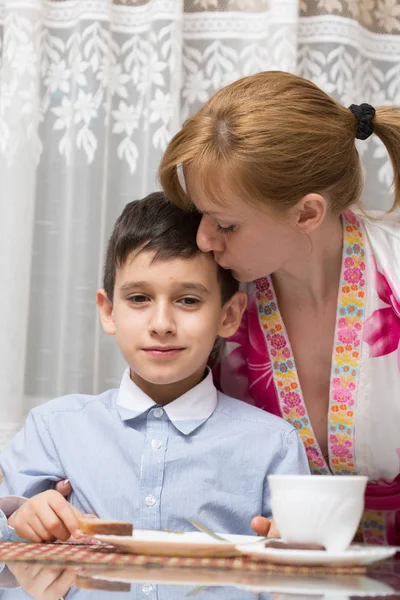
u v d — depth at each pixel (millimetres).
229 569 837
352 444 1340
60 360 1659
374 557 841
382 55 1735
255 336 1380
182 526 1243
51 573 786
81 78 1646
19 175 1616
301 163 1167
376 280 1319
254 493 1277
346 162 1240
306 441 1378
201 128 1175
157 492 1251
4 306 1600
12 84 1627
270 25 1625
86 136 1645
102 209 1657
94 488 1274
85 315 1646
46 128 1702
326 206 1232
